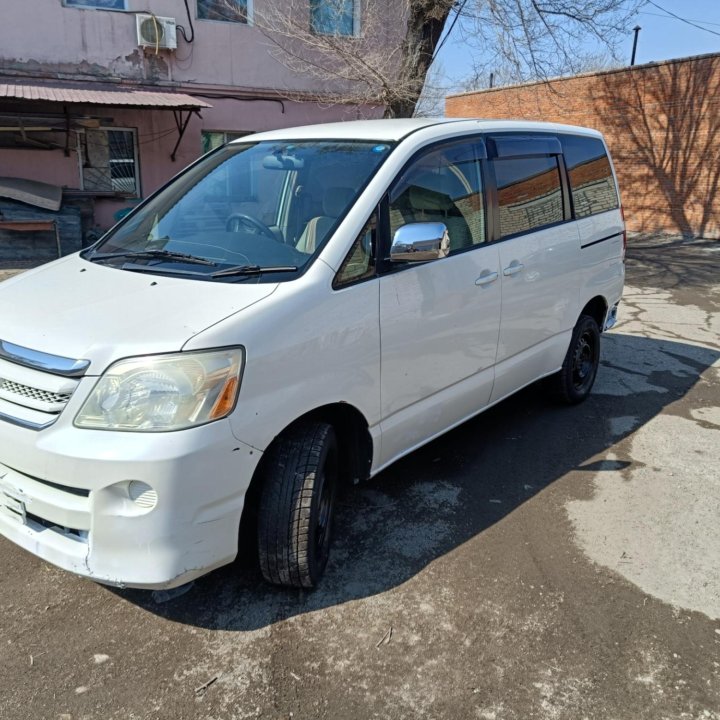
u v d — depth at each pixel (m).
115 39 11.65
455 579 3.12
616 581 3.13
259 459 2.60
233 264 3.03
